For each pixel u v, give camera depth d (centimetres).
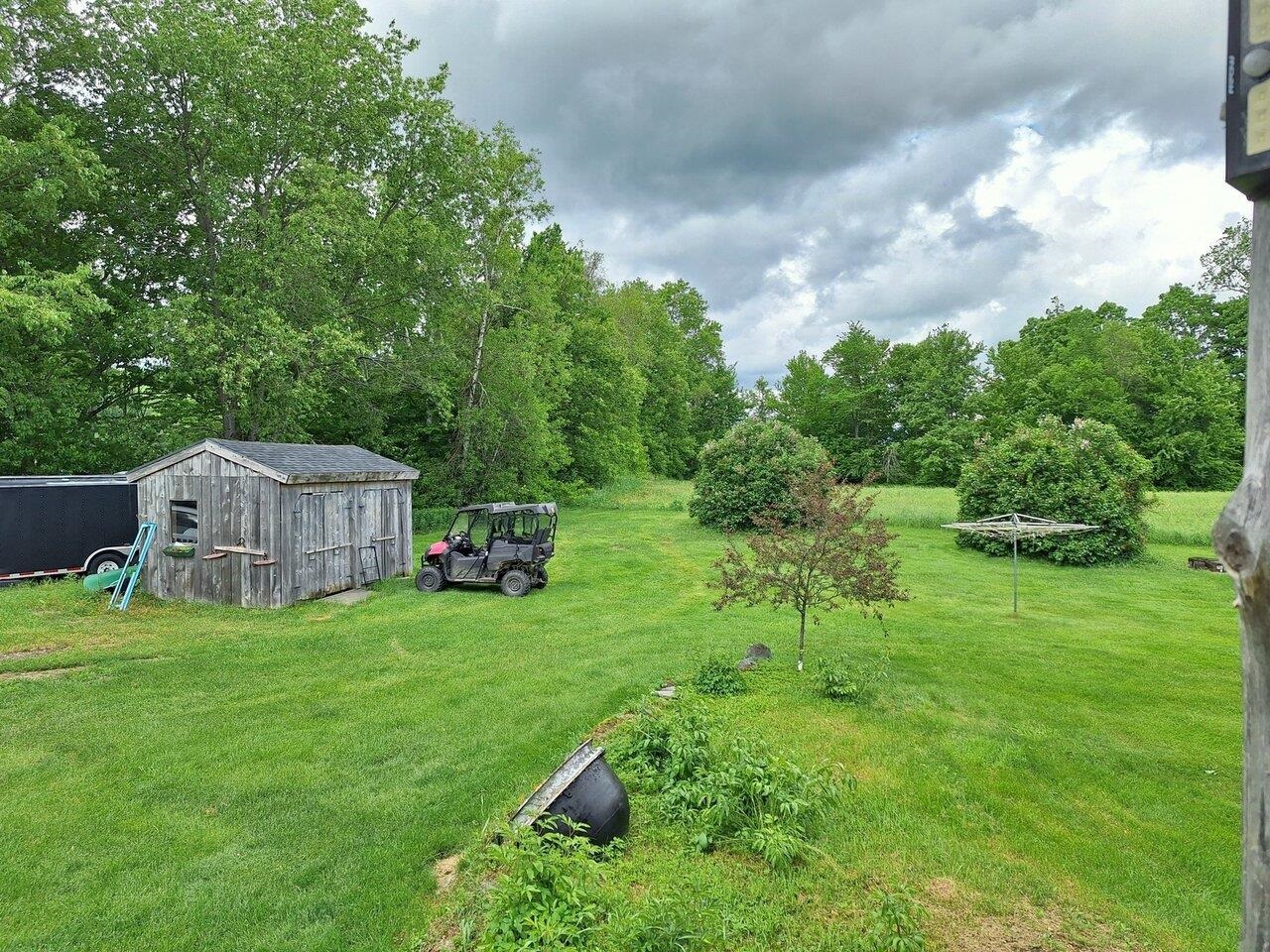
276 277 1834
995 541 1850
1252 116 139
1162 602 1317
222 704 742
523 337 2989
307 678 832
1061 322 5388
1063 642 1010
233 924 383
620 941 336
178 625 1109
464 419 2803
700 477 2480
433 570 1411
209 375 1795
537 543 1402
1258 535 139
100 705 736
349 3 2106
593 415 3884
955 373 5303
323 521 1365
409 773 574
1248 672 146
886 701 732
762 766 503
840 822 482
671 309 6975
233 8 1861
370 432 2666
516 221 2956
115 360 1923
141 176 1938
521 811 425
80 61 1756
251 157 1920
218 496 1262
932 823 484
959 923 376
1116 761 593
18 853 455
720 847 452
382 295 2322
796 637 1032
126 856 452
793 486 901
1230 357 4697
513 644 996
